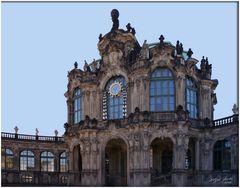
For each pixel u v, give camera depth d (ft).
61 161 333.62
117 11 271.69
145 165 234.38
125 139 247.70
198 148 246.68
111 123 251.80
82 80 266.98
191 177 232.94
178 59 242.37
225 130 240.32
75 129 271.90
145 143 235.20
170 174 231.30
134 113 239.71
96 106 261.65
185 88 245.04
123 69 255.70
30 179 258.57
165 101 241.14
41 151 327.26
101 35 272.72
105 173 267.18
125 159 274.98
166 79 242.99
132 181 237.25
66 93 288.30
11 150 314.96
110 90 260.42
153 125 236.43
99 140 255.91
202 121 252.21
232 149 234.17
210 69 264.52
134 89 246.27
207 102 257.75
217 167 243.40
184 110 236.63
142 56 246.68
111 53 260.83
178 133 232.53
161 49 243.19
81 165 272.31
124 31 262.06
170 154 262.06
